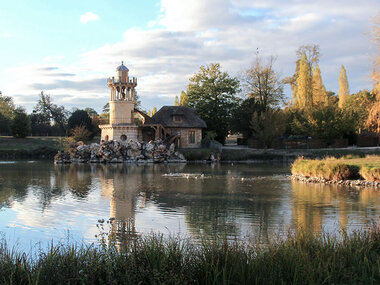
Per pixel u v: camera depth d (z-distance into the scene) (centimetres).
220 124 8300
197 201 2320
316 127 6794
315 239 1119
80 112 9606
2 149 7906
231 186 3042
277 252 987
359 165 3250
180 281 825
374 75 3953
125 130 6781
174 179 3612
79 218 1852
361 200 2325
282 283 813
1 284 839
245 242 1340
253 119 7312
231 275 861
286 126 7481
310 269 863
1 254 1015
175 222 1747
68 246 1145
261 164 5853
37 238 1493
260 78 8244
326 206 2130
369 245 1066
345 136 7206
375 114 4106
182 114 7412
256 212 1970
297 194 2588
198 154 6650
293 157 6462
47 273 875
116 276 865
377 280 874
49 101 12481
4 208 2111
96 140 9700
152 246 981
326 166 3397
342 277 875
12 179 3622
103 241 1112
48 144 8969
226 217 1844
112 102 6925
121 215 1909
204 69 8300
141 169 4881
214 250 962
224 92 8306
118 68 7025
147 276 853
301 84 7825
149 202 2288
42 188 2955
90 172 4409
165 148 6475
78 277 855
